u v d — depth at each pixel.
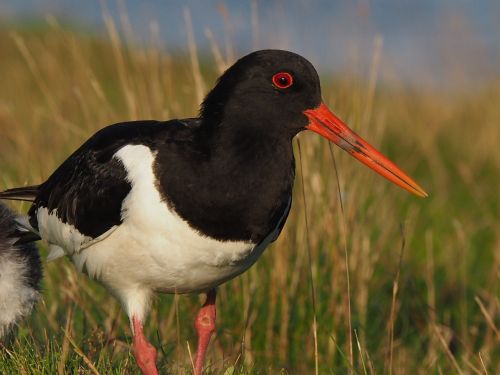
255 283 11.09
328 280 11.38
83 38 22.67
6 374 8.38
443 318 12.90
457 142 20.23
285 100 8.20
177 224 7.91
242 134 8.06
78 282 10.64
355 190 11.65
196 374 8.87
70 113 14.25
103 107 12.81
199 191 7.89
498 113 20.56
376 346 11.75
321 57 20.34
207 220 7.94
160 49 12.68
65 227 8.62
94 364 8.47
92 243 8.40
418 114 21.27
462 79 23.12
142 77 11.81
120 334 10.35
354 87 12.60
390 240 14.04
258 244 8.25
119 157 8.16
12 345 9.20
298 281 11.24
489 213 16.12
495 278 13.13
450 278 13.73
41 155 12.86
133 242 8.07
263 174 8.09
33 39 21.64
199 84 11.26
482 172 18.58
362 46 14.22
